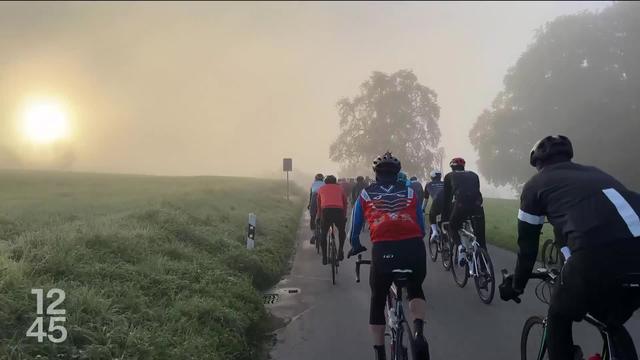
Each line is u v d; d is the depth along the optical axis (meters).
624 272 2.64
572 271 2.82
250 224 10.72
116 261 6.93
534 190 3.12
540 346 3.59
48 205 17.33
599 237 2.73
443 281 8.80
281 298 7.99
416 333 3.80
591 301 2.77
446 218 8.16
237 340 5.43
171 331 5.05
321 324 6.54
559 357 3.02
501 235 13.60
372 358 5.30
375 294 4.27
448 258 9.72
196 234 9.99
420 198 11.84
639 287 2.64
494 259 10.74
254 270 8.91
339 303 7.58
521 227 3.19
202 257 8.52
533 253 3.16
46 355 4.04
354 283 9.01
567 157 3.21
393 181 4.47
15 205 17.28
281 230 14.68
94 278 6.02
